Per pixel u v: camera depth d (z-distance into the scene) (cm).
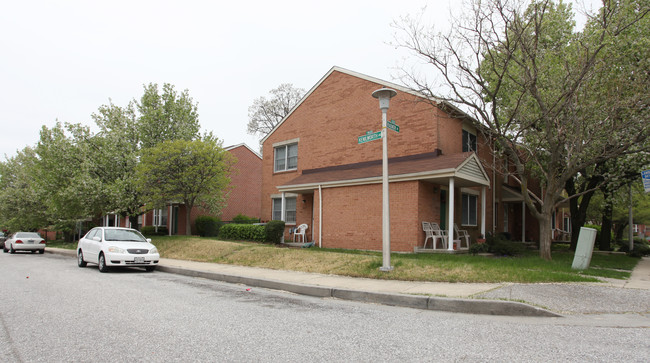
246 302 775
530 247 2111
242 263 1327
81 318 620
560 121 1272
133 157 2136
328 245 1688
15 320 605
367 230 1557
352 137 1839
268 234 1777
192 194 2017
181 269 1255
